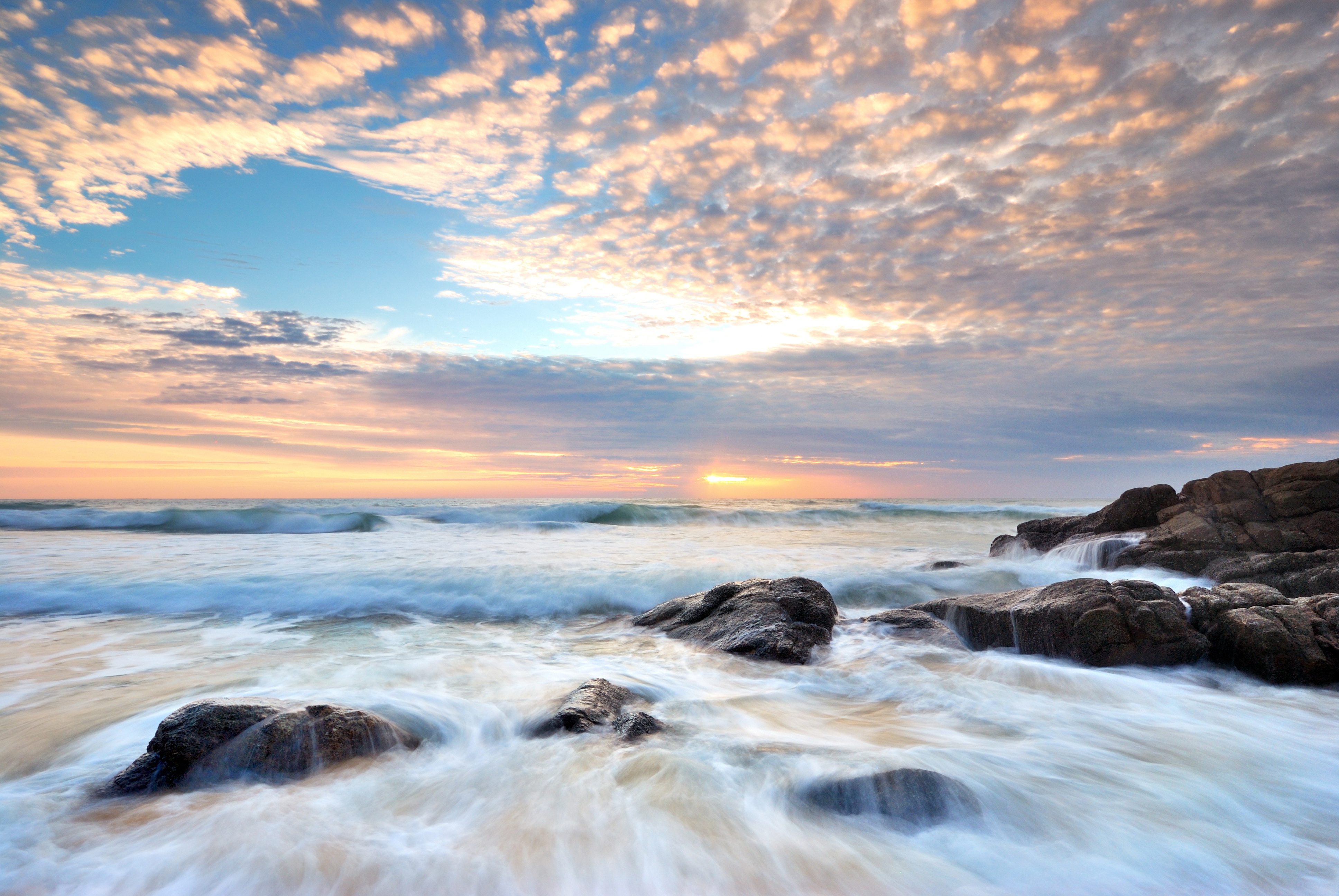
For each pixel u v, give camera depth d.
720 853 4.43
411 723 6.64
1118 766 5.88
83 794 5.11
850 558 19.89
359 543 23.39
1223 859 4.48
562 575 15.55
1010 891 4.07
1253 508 15.46
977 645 10.62
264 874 4.11
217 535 26.33
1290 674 8.32
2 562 17.11
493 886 4.04
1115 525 18.03
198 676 8.40
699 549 22.52
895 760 5.64
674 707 7.30
